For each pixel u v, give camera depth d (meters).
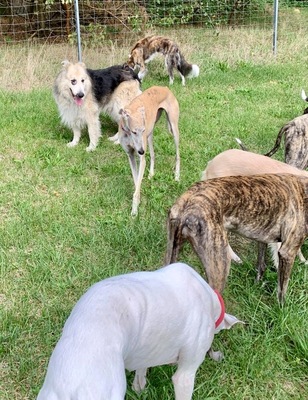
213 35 6.55
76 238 2.46
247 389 1.73
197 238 1.79
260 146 3.58
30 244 2.44
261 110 4.26
